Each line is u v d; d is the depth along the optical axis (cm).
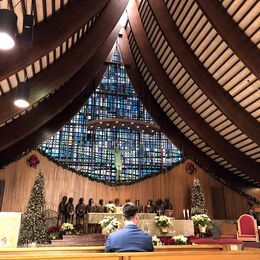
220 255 245
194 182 1252
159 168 1386
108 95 1450
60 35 683
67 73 877
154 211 1157
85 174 1210
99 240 670
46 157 1159
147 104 1459
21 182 1097
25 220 827
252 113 1030
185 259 233
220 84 1042
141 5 1186
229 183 1366
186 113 1241
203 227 859
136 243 250
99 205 1097
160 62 1241
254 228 1047
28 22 481
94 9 741
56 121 1291
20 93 589
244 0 748
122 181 1266
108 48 1248
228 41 788
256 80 934
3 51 610
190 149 1448
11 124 949
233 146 1248
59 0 671
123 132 1397
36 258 201
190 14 952
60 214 1059
